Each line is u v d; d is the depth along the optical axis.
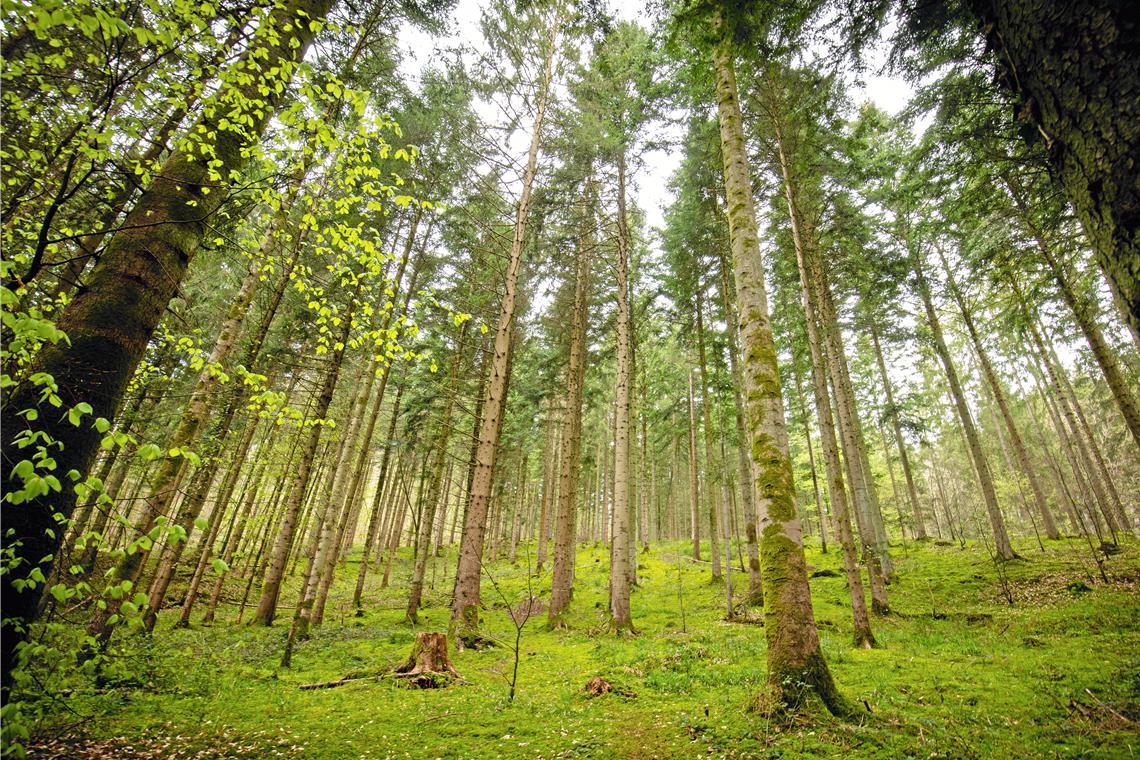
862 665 8.12
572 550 19.12
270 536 23.50
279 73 4.95
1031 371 25.66
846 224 14.87
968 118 11.02
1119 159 1.44
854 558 10.51
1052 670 6.91
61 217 5.02
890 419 23.02
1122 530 20.23
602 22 7.92
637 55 14.33
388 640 12.11
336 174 5.27
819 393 12.26
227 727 5.81
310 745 5.39
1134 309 1.42
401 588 24.69
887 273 15.23
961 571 17.22
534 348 22.81
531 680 8.44
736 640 10.62
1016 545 19.98
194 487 11.30
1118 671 6.48
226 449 13.21
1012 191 11.37
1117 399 11.79
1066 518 33.03
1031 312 14.49
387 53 11.16
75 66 3.95
